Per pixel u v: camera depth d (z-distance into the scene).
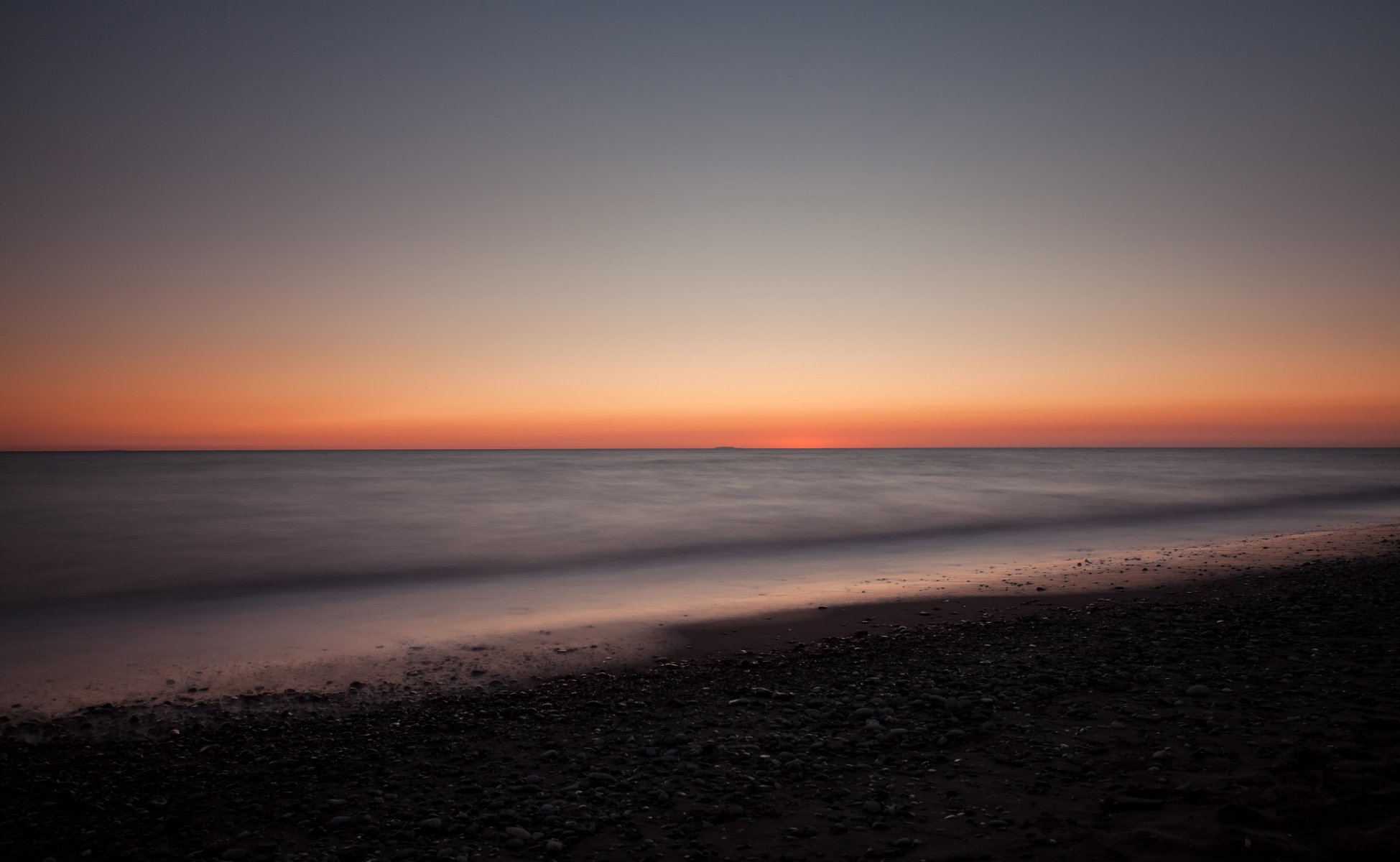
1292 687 8.38
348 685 10.26
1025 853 4.94
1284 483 50.00
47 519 28.89
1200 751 6.58
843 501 37.16
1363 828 4.75
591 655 11.58
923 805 5.87
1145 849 4.77
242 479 53.78
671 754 7.25
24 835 5.84
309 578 18.73
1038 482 50.31
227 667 11.11
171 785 6.84
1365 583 14.68
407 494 40.38
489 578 18.88
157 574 18.95
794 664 10.66
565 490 43.66
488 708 9.12
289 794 6.59
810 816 5.79
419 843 5.54
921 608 14.42
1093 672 9.42
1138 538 25.12
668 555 22.59
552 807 6.07
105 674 10.81
